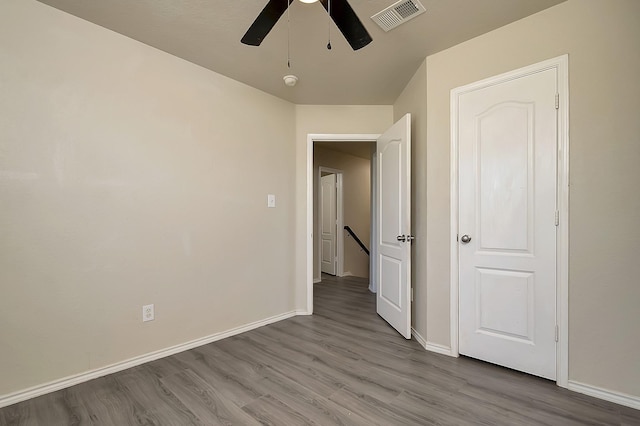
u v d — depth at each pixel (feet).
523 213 6.81
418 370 7.06
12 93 5.91
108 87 7.07
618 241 5.79
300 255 11.45
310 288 11.39
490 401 5.84
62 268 6.42
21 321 5.95
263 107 10.35
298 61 8.48
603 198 5.92
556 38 6.39
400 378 6.70
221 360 7.62
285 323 10.42
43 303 6.19
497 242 7.15
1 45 5.82
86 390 6.27
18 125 5.97
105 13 6.51
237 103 9.61
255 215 10.07
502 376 6.77
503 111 7.07
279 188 10.84
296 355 7.89
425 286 8.41
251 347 8.40
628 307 5.69
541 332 6.57
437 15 6.61
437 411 5.54
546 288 6.52
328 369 7.13
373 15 6.56
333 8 4.91
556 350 6.39
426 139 8.34
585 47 6.09
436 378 6.69
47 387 6.18
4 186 5.82
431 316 8.21
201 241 8.68
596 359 5.97
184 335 8.27
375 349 8.25
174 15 6.57
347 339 8.96
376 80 9.59
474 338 7.50
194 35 7.32
